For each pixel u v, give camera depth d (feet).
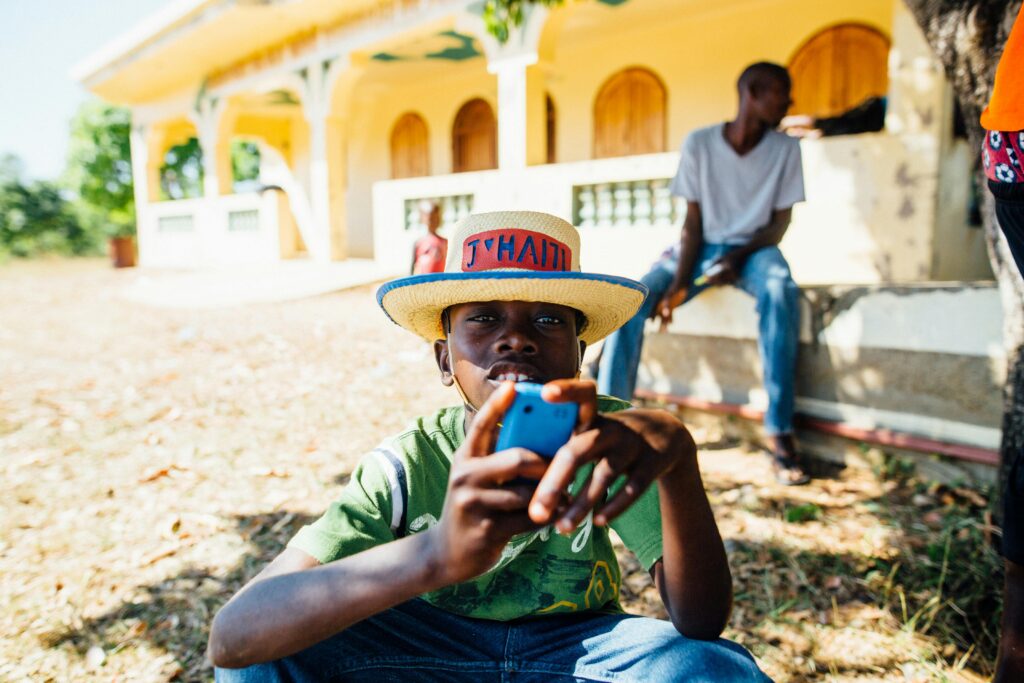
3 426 16.08
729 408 14.37
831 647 8.13
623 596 9.16
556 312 4.82
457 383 4.98
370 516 4.72
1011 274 8.06
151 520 11.34
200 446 14.44
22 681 7.75
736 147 13.15
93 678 7.82
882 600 8.93
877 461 12.67
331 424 15.56
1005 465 8.52
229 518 11.34
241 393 17.98
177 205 53.62
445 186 29.81
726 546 10.26
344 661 4.76
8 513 11.63
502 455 3.61
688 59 34.83
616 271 23.04
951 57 8.30
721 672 4.33
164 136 57.26
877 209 18.37
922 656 7.91
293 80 41.47
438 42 38.19
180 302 32.17
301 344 22.59
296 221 56.75
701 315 14.89
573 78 39.70
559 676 4.71
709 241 13.66
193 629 8.63
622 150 37.93
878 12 29.09
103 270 56.75
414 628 5.02
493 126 44.06
